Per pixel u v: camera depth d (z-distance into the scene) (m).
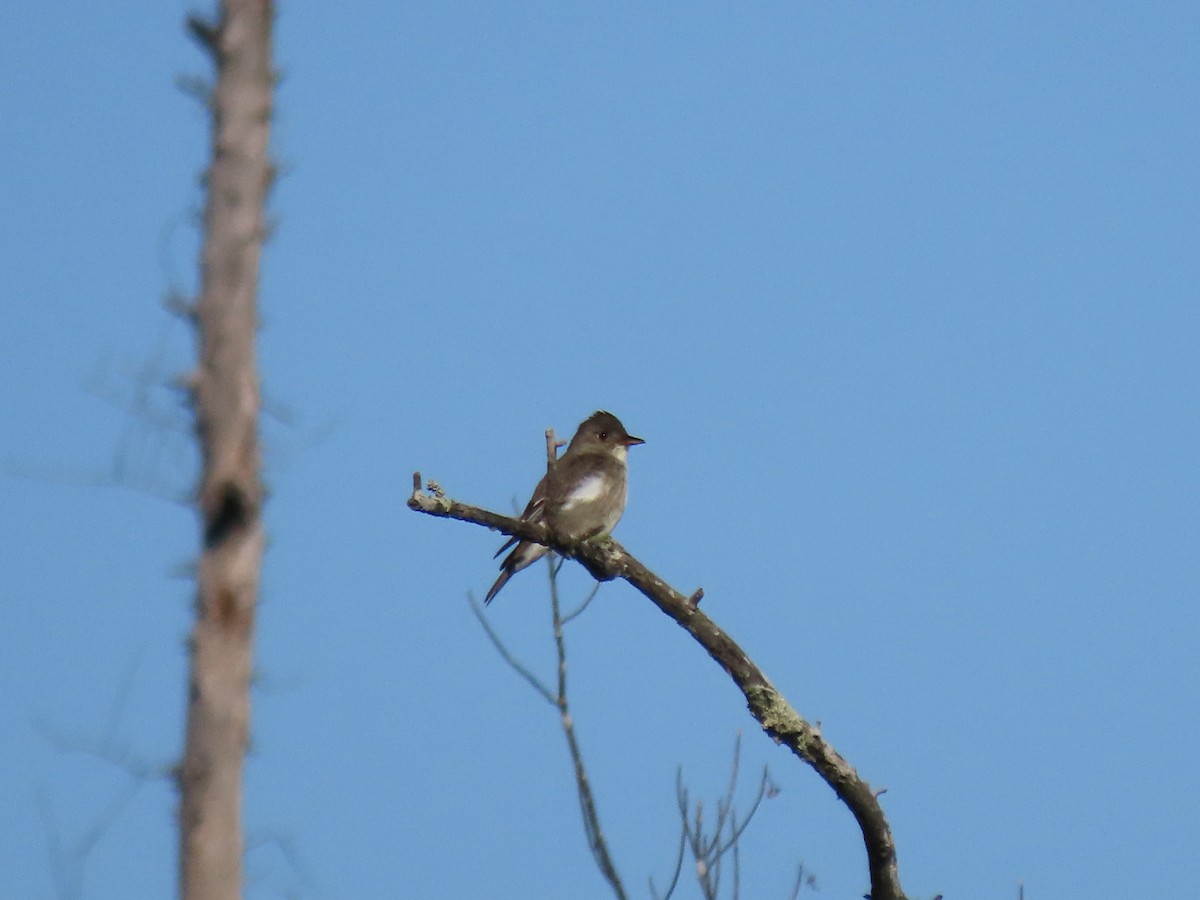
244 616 10.10
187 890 9.85
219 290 10.25
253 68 10.62
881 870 15.32
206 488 10.09
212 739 9.97
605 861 13.64
